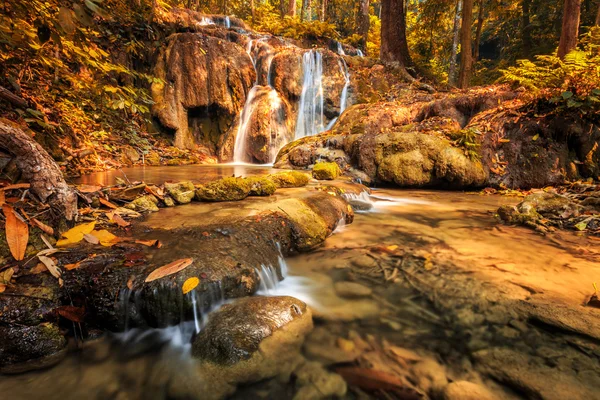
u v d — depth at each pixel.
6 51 3.55
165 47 9.51
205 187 3.30
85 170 5.17
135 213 2.68
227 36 11.29
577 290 2.11
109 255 1.87
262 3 21.88
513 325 1.74
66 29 1.67
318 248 2.92
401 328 1.77
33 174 2.08
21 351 1.44
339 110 10.78
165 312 1.69
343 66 11.45
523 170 5.70
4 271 1.61
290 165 7.05
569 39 7.46
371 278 2.37
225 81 9.88
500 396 1.28
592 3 15.42
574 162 5.50
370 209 4.40
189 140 9.58
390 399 1.29
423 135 6.05
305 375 1.42
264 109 9.74
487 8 17.86
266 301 1.79
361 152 6.34
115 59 8.30
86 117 6.43
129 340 1.66
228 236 2.25
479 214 4.20
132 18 8.76
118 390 1.36
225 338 1.49
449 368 1.46
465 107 7.22
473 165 5.68
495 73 18.61
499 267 2.51
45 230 1.96
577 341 1.58
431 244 3.06
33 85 4.88
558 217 3.66
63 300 1.61
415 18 23.86
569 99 5.41
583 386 1.30
